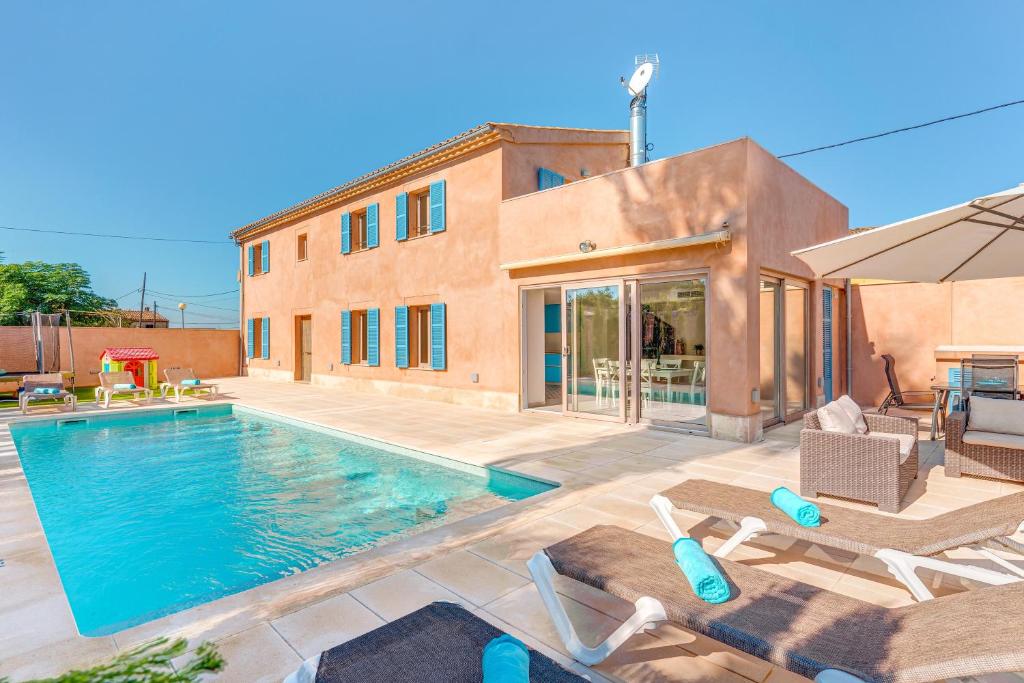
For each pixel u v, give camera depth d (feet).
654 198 27.20
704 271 25.49
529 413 33.88
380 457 24.89
